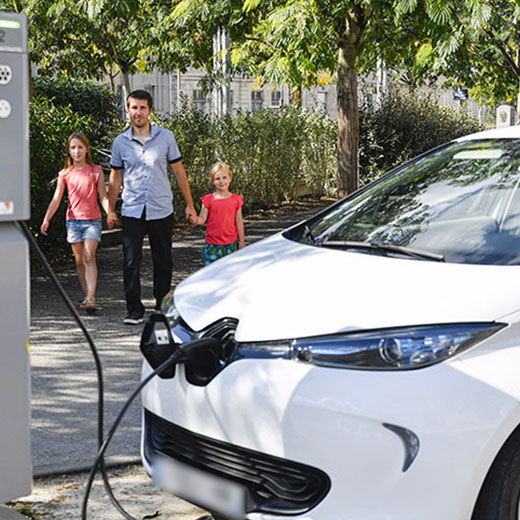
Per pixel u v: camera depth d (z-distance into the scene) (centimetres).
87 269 824
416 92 2181
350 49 1272
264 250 421
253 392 321
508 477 303
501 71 2106
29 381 262
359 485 301
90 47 2391
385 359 308
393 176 482
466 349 306
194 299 377
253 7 1018
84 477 436
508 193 409
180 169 805
